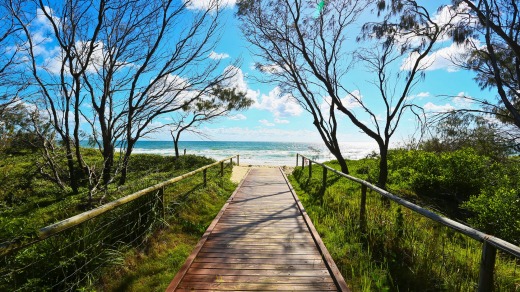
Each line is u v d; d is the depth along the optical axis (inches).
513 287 131.0
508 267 155.9
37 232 102.7
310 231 212.5
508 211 242.5
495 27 307.9
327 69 467.2
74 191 391.5
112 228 180.2
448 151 468.1
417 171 440.8
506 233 229.0
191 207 269.1
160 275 148.9
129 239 183.6
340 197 317.1
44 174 394.0
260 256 170.2
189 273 148.9
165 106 375.6
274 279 143.1
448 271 143.3
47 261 131.3
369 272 152.1
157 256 170.9
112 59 354.3
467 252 166.6
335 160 861.2
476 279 138.6
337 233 207.0
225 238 200.2
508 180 331.0
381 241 183.9
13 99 306.0
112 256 153.4
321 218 251.3
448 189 392.2
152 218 201.2
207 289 133.4
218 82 389.7
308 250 179.6
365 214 221.0
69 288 124.0
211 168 590.2
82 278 133.9
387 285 142.5
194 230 218.2
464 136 347.3
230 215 260.1
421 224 221.6
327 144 526.3
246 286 136.3
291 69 524.1
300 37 467.8
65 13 335.6
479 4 325.4
